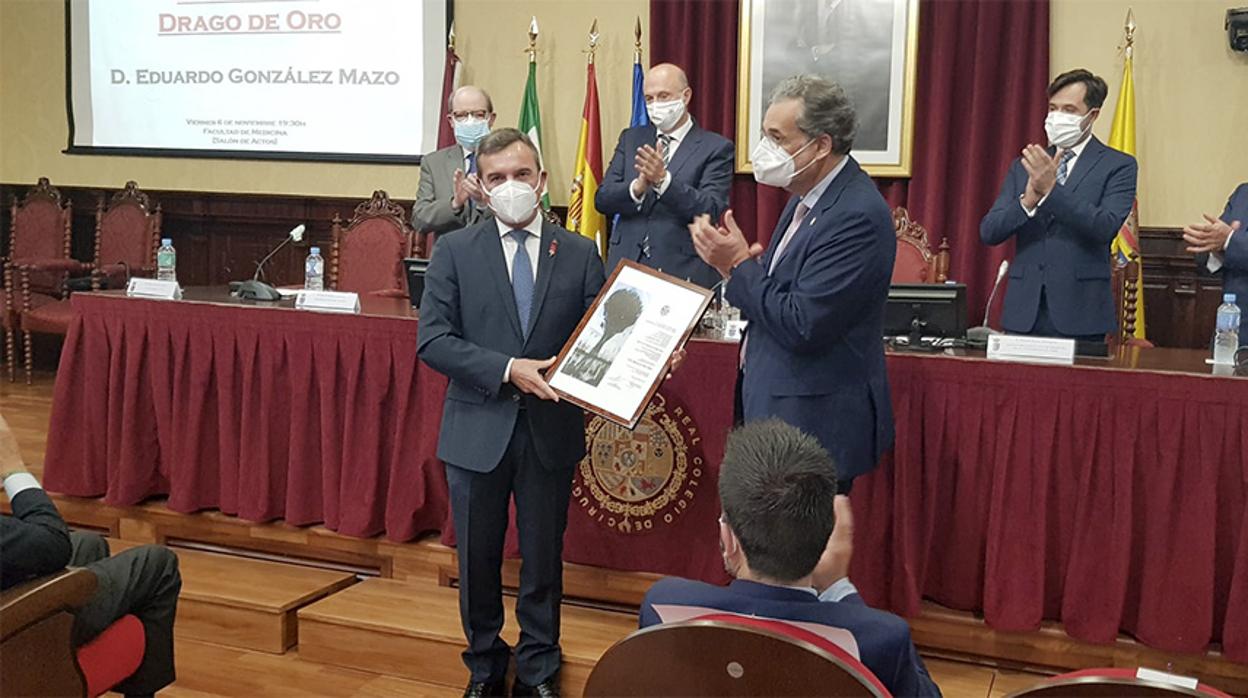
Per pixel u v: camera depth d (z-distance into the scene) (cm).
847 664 111
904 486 281
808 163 231
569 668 274
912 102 497
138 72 627
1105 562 269
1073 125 331
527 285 252
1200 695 107
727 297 240
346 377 332
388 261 508
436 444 321
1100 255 335
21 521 183
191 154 622
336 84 591
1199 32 468
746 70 516
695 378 297
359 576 339
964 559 283
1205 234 318
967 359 276
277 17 596
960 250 500
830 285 226
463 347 243
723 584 300
